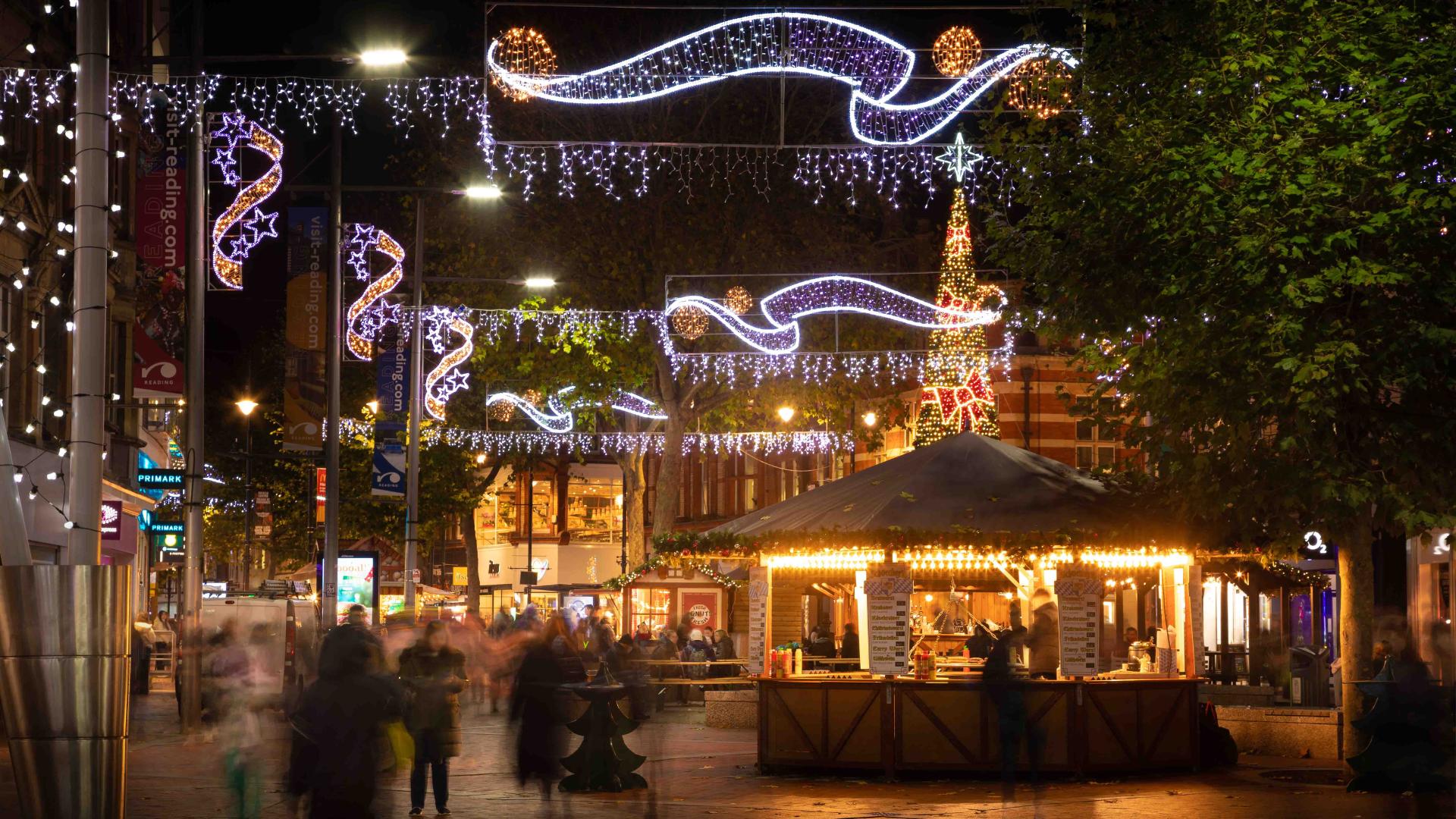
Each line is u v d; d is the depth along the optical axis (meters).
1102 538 17.11
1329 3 14.92
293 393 27.31
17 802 13.59
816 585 24.38
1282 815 13.75
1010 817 13.74
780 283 39.88
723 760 19.95
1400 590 27.66
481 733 24.98
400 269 39.25
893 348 41.81
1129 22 16.11
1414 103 13.58
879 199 41.03
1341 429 15.42
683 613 39.03
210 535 69.62
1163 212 14.91
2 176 25.53
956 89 18.41
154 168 34.75
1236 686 25.16
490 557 84.12
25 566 9.49
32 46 24.88
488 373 41.78
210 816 13.38
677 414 40.66
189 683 21.36
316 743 9.56
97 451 10.34
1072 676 17.47
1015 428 49.69
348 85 28.67
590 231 38.84
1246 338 14.48
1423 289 14.32
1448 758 15.63
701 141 38.53
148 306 44.12
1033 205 17.06
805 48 27.94
